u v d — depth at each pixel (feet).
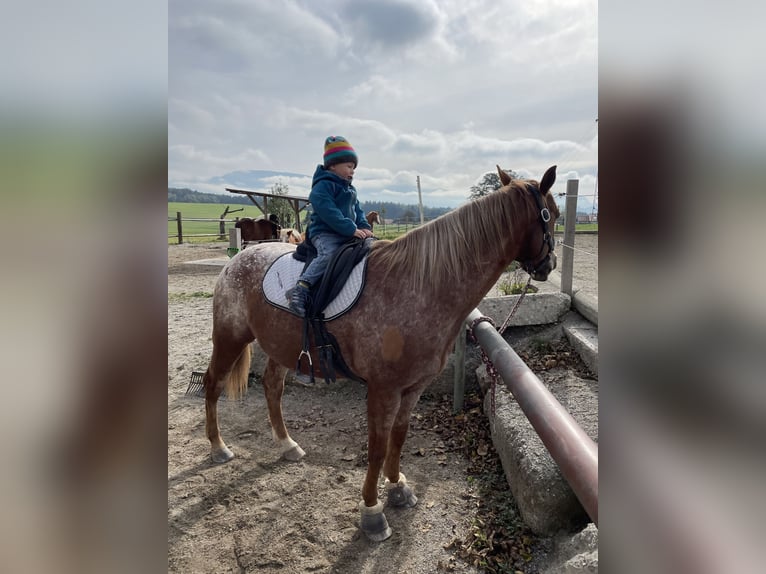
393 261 6.52
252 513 7.42
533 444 7.00
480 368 11.19
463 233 6.24
